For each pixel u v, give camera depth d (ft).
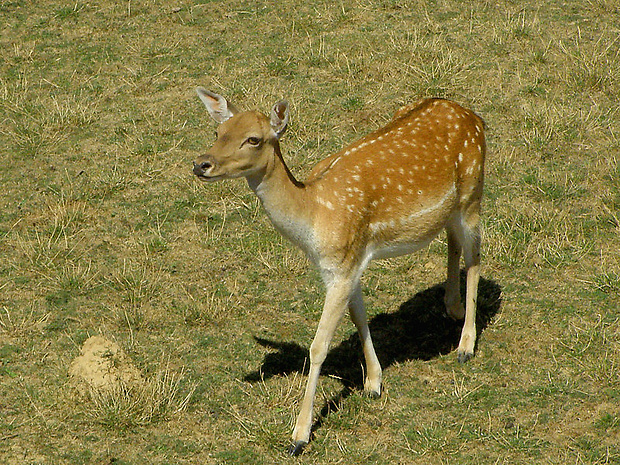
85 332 35.78
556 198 43.75
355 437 30.68
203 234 42.16
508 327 36.22
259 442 30.22
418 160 32.35
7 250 40.75
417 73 52.39
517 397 32.24
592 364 33.42
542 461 29.17
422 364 34.53
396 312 37.63
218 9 60.90
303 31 58.03
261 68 54.13
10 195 44.52
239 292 38.58
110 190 44.98
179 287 38.75
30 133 48.78
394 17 59.41
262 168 28.73
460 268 40.91
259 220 43.21
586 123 48.70
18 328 35.81
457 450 29.84
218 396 32.60
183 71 54.34
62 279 38.63
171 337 35.73
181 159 47.26
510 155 46.60
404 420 31.40
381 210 31.48
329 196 30.19
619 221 41.60
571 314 36.50
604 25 57.47
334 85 52.54
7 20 59.82
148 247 40.86
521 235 41.37
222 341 35.63
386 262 40.81
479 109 50.26
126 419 30.86
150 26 59.11
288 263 39.93
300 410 31.19
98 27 59.06
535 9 59.82
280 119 28.66
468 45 55.77
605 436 30.09
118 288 38.50
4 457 29.45
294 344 35.60
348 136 48.42
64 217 42.63
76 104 51.31
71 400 31.89
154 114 50.60
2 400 32.04
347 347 35.70
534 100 50.83
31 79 53.98
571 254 40.11
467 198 34.17
